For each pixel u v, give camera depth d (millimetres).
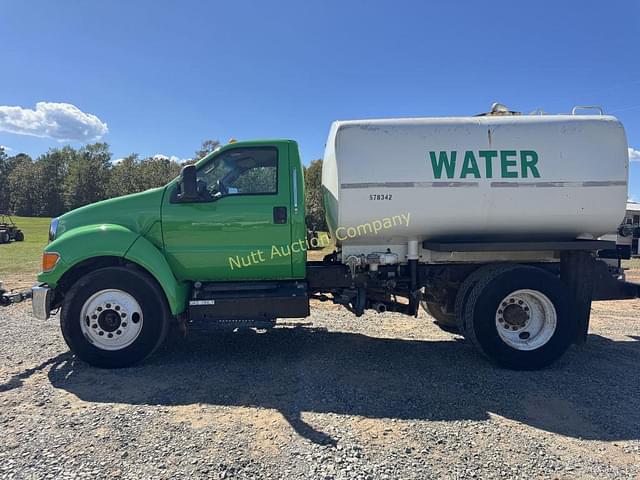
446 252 5535
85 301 4922
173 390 4379
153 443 3350
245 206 5199
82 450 3234
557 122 5129
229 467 3037
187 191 5012
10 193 104000
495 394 4316
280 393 4312
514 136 5074
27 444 3314
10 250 21953
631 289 5430
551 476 2961
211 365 5121
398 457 3184
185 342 6082
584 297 5301
